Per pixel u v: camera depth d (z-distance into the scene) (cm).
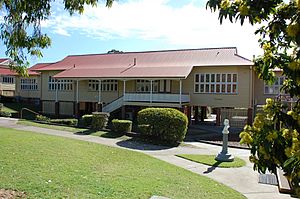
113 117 2825
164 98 2562
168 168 1052
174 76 2445
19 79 4156
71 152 1101
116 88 3052
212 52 2869
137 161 1125
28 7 589
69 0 609
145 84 2906
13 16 619
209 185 862
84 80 3191
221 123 2892
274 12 297
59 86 3394
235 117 2895
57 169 825
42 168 819
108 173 854
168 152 1445
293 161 257
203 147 1644
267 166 305
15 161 871
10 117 2833
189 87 2689
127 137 1803
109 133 1889
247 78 2467
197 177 959
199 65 2602
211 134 2195
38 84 3959
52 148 1135
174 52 3123
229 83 2536
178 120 1684
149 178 847
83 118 2183
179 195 709
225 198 742
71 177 755
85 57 3659
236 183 924
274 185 903
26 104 3884
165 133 1684
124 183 751
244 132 329
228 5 302
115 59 3353
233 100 2519
